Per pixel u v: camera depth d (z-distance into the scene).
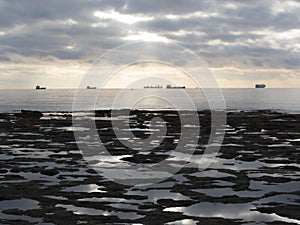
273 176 25.12
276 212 17.97
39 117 75.56
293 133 48.28
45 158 32.12
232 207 18.75
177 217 17.27
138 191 21.80
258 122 62.94
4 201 19.72
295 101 167.12
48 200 19.92
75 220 16.83
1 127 56.72
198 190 21.92
